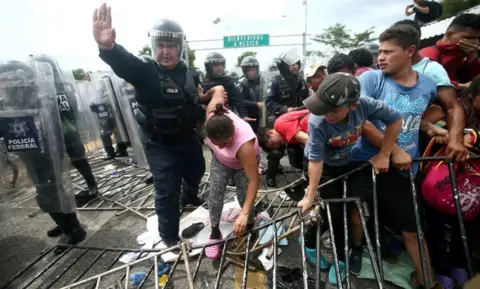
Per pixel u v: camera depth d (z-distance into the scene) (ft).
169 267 7.94
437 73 5.83
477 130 5.65
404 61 5.39
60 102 10.34
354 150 6.23
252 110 14.93
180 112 7.23
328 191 6.61
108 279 7.81
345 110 4.66
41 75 7.72
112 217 11.22
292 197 8.34
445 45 7.20
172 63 7.19
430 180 5.74
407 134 5.69
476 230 6.68
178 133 7.47
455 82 7.31
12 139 7.57
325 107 4.52
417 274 6.43
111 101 17.25
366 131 5.75
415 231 6.06
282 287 6.80
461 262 6.85
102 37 5.80
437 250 6.63
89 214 11.49
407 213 5.96
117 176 15.10
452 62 7.35
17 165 8.14
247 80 16.22
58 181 8.39
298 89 13.21
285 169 15.31
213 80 12.43
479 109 5.60
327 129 5.28
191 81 7.50
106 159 18.81
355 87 4.48
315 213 5.34
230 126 6.25
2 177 8.05
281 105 12.87
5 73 7.29
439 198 5.66
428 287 4.50
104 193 13.14
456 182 5.19
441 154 5.90
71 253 9.08
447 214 5.92
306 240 7.39
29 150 7.77
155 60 7.23
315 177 5.46
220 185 7.89
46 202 8.41
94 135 17.49
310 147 5.49
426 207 6.53
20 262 8.77
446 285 6.41
